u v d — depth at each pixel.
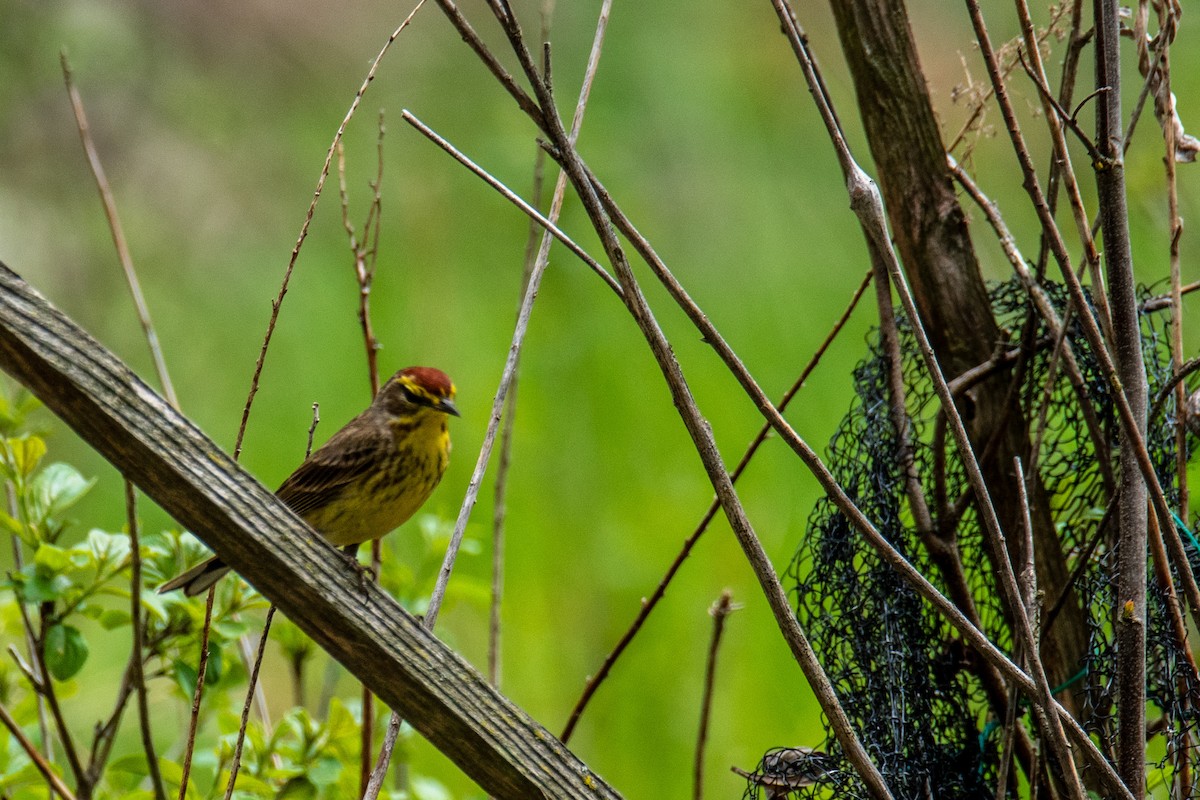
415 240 18.44
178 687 8.73
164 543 8.11
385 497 10.20
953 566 7.12
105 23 18.94
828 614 7.16
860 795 6.64
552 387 16.78
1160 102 6.66
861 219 5.86
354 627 5.27
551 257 17.28
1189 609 6.59
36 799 8.52
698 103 18.86
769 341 17.28
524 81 18.98
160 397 5.01
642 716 14.30
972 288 7.55
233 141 20.23
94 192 19.69
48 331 4.82
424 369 10.53
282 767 8.30
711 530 15.63
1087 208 11.98
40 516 8.05
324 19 20.70
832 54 16.97
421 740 11.49
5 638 10.11
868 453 7.32
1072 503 7.58
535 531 15.64
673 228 18.16
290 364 18.19
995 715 7.28
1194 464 7.79
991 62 5.98
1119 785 5.46
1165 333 7.84
